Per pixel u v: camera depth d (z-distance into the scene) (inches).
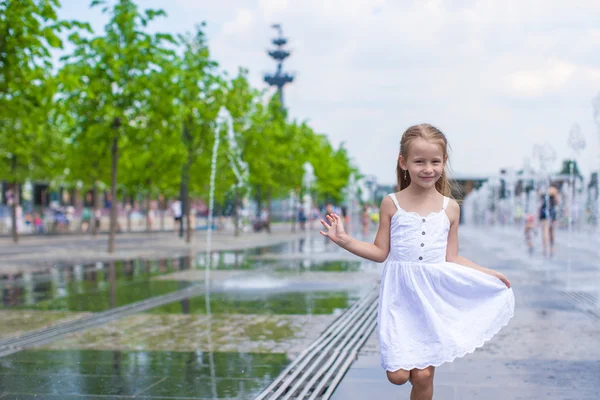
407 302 128.9
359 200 3378.4
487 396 180.7
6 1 416.2
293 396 183.0
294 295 402.6
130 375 207.0
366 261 693.9
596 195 1044.5
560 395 181.5
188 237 1071.0
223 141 1074.7
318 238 1333.7
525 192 1180.5
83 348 247.9
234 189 1288.1
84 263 665.6
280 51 2529.5
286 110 1605.6
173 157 989.2
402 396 181.8
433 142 128.5
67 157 1131.9
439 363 122.0
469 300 129.0
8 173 1136.8
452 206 134.6
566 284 442.0
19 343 257.9
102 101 708.7
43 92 463.8
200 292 420.2
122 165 1095.0
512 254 742.5
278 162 1460.4
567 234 1222.9
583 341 255.3
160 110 716.7
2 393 187.5
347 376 203.9
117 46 700.0
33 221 1604.3
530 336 265.6
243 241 1194.0
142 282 482.3
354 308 348.2
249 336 270.2
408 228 130.0
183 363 222.7
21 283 477.1
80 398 182.1
